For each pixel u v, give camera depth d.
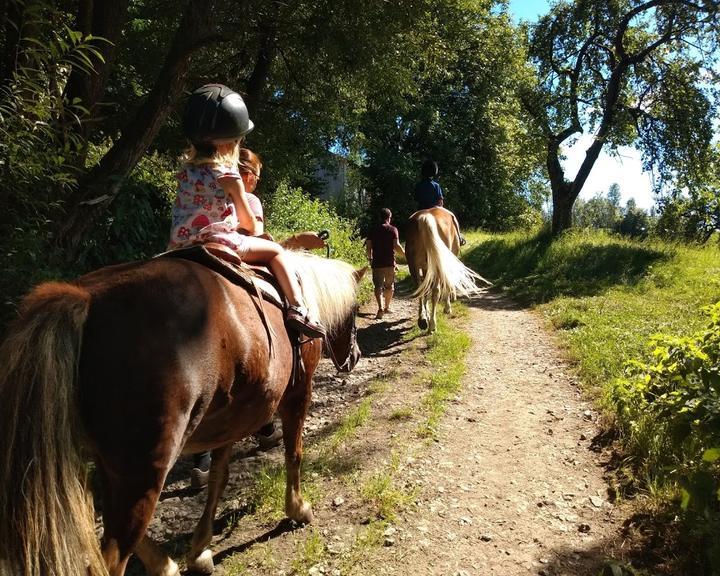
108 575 1.94
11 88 4.23
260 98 11.14
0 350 1.96
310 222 14.08
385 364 7.41
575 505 3.96
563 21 18.09
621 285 11.54
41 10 5.02
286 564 3.31
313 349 3.51
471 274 8.54
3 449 1.84
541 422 5.38
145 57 9.81
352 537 3.58
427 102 29.39
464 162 31.19
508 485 4.23
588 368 6.52
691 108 17.22
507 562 3.36
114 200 6.57
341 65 10.62
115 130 9.16
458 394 6.14
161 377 2.12
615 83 17.08
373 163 29.02
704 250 14.21
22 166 4.31
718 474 3.64
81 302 2.05
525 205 35.62
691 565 3.16
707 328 4.38
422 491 4.12
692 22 16.41
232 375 2.49
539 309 10.57
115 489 2.10
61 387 1.90
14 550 1.82
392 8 9.41
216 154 2.78
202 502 4.08
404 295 12.89
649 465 4.16
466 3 11.11
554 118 18.12
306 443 5.02
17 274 4.51
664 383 4.48
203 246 2.63
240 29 8.35
